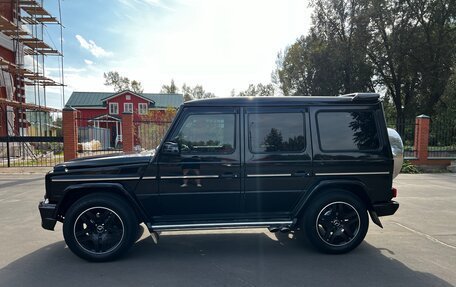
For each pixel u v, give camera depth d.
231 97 4.16
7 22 18.11
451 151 14.28
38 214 6.29
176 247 4.55
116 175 3.97
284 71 40.50
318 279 3.50
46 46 21.58
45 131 24.12
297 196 4.18
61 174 3.94
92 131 25.75
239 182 4.11
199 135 4.08
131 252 4.34
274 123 4.15
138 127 17.02
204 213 4.14
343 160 4.19
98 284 3.39
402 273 3.66
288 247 4.53
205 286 3.35
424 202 7.35
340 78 30.36
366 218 4.24
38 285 3.37
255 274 3.64
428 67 28.28
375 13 28.41
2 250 4.39
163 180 4.01
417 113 29.80
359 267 3.82
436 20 28.22
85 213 3.93
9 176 11.22
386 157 4.26
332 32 31.19
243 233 5.18
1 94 18.52
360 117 4.26
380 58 30.39
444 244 4.61
